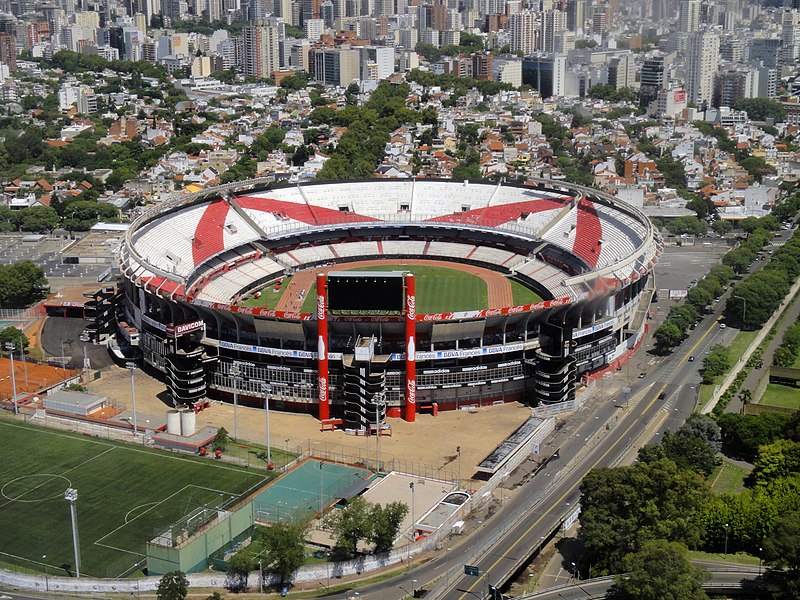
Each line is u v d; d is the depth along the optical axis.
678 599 197.38
